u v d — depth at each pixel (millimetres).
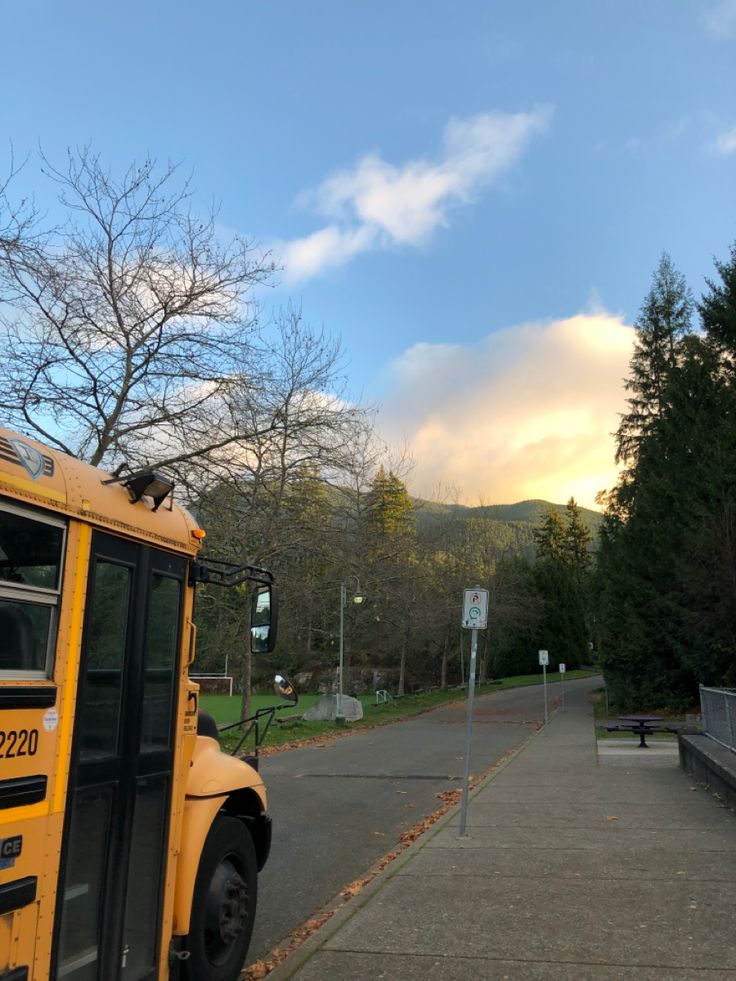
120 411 15148
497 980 4742
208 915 4672
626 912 5926
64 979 3354
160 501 4199
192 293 15383
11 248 12797
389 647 47500
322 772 16281
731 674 27844
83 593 3551
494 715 35156
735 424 28297
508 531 70562
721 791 10891
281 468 20188
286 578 22453
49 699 3285
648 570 31047
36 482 3252
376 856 8984
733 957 4969
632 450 42094
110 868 3707
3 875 2994
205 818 4570
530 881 6891
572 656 75438
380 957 5180
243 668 22469
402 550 33938
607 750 18828
